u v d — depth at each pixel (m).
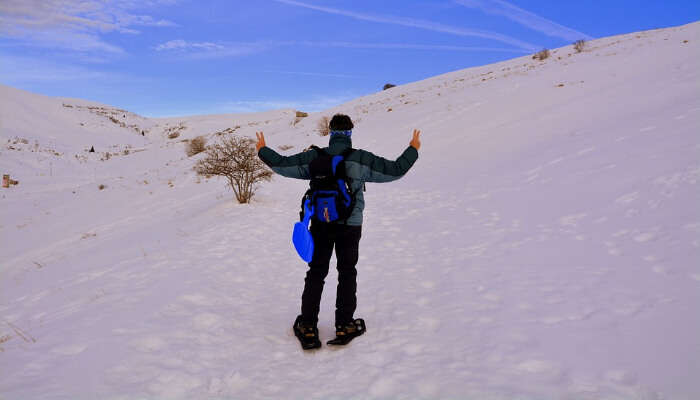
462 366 2.73
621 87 15.50
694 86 11.69
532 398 2.24
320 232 3.29
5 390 2.51
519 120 16.69
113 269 6.42
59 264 8.90
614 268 4.15
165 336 3.41
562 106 16.16
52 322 4.05
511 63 41.50
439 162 14.47
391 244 6.50
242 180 11.14
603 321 3.08
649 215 5.39
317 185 3.17
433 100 28.91
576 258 4.64
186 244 7.14
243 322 3.86
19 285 7.46
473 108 21.89
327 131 27.27
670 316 2.96
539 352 2.76
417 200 9.79
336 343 3.28
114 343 3.21
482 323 3.37
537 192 8.00
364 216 8.67
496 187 9.33
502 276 4.46
